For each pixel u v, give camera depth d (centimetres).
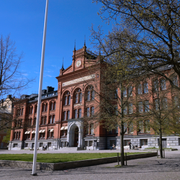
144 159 2123
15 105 2233
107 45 1291
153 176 1066
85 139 4606
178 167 1401
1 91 1948
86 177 1072
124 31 1186
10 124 2294
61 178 1051
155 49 1062
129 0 940
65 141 5175
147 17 993
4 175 1170
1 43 1956
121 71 1106
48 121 6100
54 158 1927
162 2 947
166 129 2081
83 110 4841
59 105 5641
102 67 1683
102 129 4453
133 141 4056
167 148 3331
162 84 1434
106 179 1007
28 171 1333
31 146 6425
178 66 1016
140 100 2080
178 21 996
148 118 2089
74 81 5300
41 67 1388
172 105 2042
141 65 1073
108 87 1758
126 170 1323
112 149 4188
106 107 1738
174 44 1139
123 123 1677
